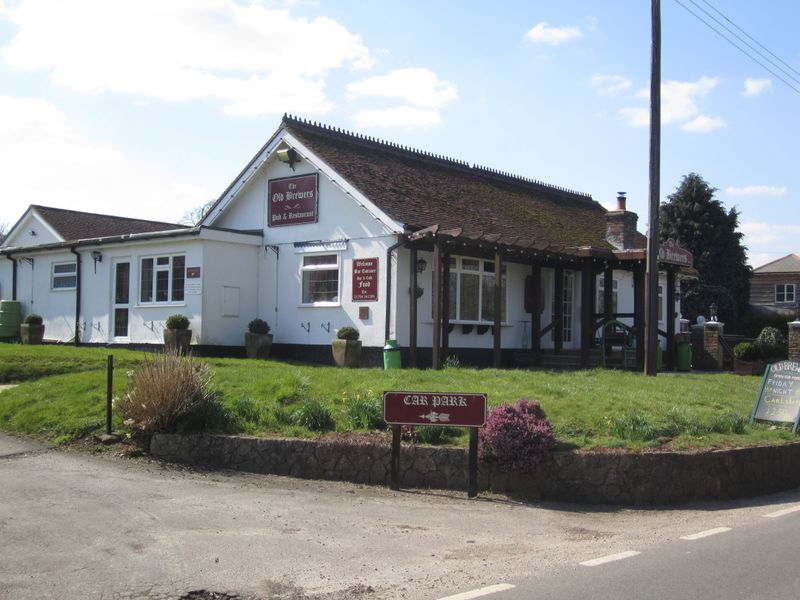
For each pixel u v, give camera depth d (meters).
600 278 26.00
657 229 17.31
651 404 12.26
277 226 21.83
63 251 24.36
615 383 14.59
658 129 17.25
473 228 20.73
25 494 8.89
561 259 21.20
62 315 24.61
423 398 10.08
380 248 19.42
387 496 9.77
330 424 11.38
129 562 6.68
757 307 48.94
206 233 20.59
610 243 27.05
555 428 10.82
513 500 9.80
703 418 11.87
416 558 7.10
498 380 13.84
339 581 6.39
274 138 21.52
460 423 9.93
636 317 21.89
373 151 23.00
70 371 16.88
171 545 7.21
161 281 21.77
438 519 8.68
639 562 6.96
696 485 10.16
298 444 10.72
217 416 11.63
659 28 17.16
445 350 19.09
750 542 7.77
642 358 21.72
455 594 6.04
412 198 20.86
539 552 7.39
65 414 12.57
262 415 11.73
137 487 9.51
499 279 18.45
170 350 12.80
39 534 7.39
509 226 22.61
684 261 22.16
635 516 9.23
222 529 7.84
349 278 20.05
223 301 21.22
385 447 10.41
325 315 20.56
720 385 15.50
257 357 20.62
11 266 26.58
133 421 11.47
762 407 12.68
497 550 7.46
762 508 9.84
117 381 14.11
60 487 9.27
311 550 7.25
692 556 7.18
